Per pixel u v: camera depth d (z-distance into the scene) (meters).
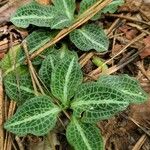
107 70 0.24
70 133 0.21
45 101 0.21
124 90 0.22
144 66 0.25
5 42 0.25
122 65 0.24
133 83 0.22
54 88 0.22
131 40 0.25
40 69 0.23
